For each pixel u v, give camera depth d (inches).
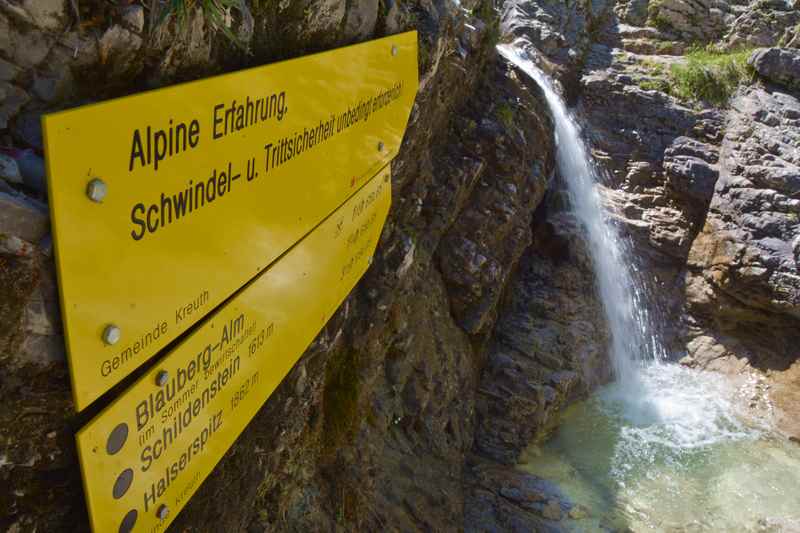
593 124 521.3
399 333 283.6
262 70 115.6
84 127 79.7
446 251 333.4
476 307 342.6
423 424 301.9
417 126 247.0
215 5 112.3
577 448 375.2
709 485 363.3
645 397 427.2
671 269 485.1
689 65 521.3
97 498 97.6
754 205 453.1
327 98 147.4
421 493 280.7
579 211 455.8
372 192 197.5
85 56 99.3
